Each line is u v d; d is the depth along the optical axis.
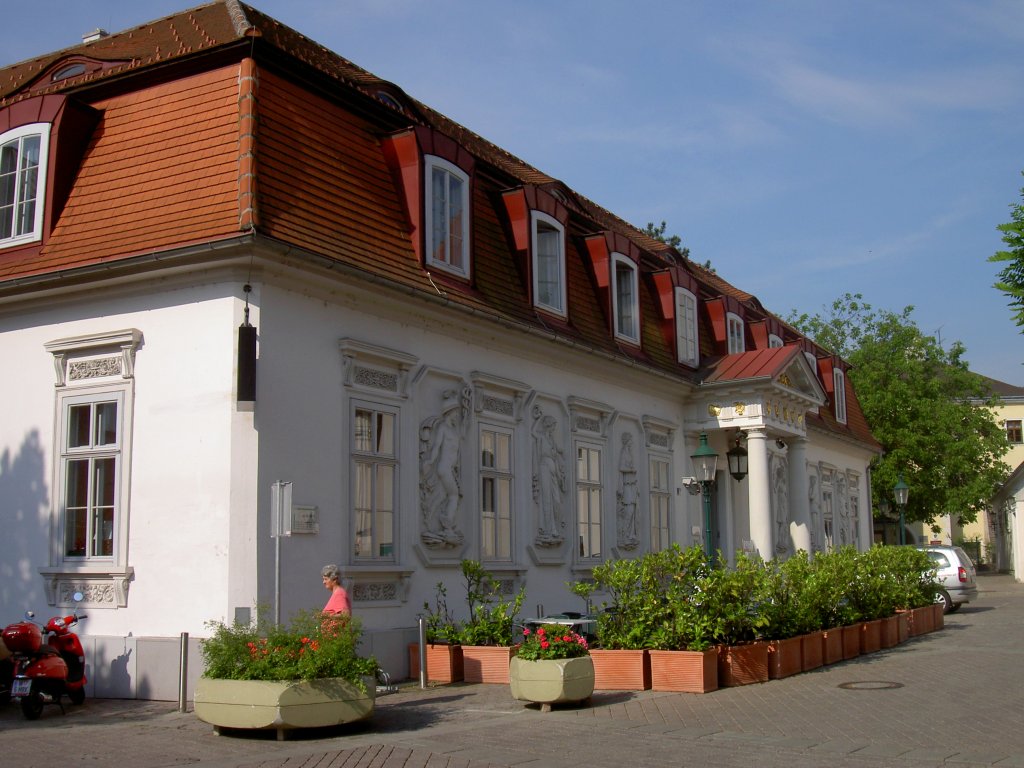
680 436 26.52
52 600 14.97
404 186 17.30
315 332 14.99
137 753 10.23
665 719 12.00
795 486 29.34
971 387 55.03
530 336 19.48
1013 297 12.88
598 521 22.28
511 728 11.48
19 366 15.75
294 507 14.27
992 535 71.88
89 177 15.75
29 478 15.45
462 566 17.08
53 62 17.81
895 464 50.16
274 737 11.09
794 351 26.81
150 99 15.80
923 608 23.52
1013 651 19.25
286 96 15.42
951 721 11.71
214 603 13.66
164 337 14.58
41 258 15.38
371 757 9.88
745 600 15.41
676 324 26.58
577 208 25.28
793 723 11.66
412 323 16.92
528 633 13.80
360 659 11.86
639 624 14.59
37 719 12.49
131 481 14.55
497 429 18.98
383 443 16.20
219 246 13.66
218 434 13.99
